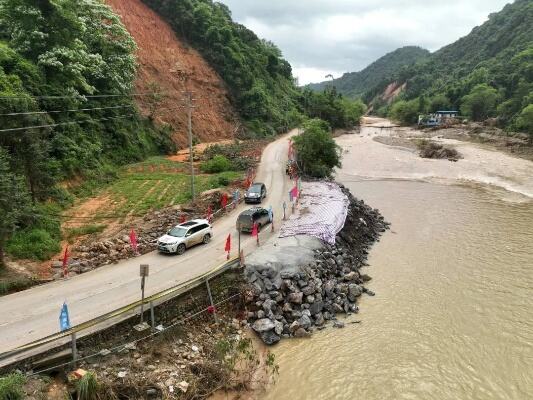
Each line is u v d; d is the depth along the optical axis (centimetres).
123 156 5334
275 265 2608
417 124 15162
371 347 2148
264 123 9638
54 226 3098
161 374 1786
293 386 1869
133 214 3609
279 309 2373
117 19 5738
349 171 7175
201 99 8544
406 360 2045
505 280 2898
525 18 18850
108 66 5403
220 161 5409
